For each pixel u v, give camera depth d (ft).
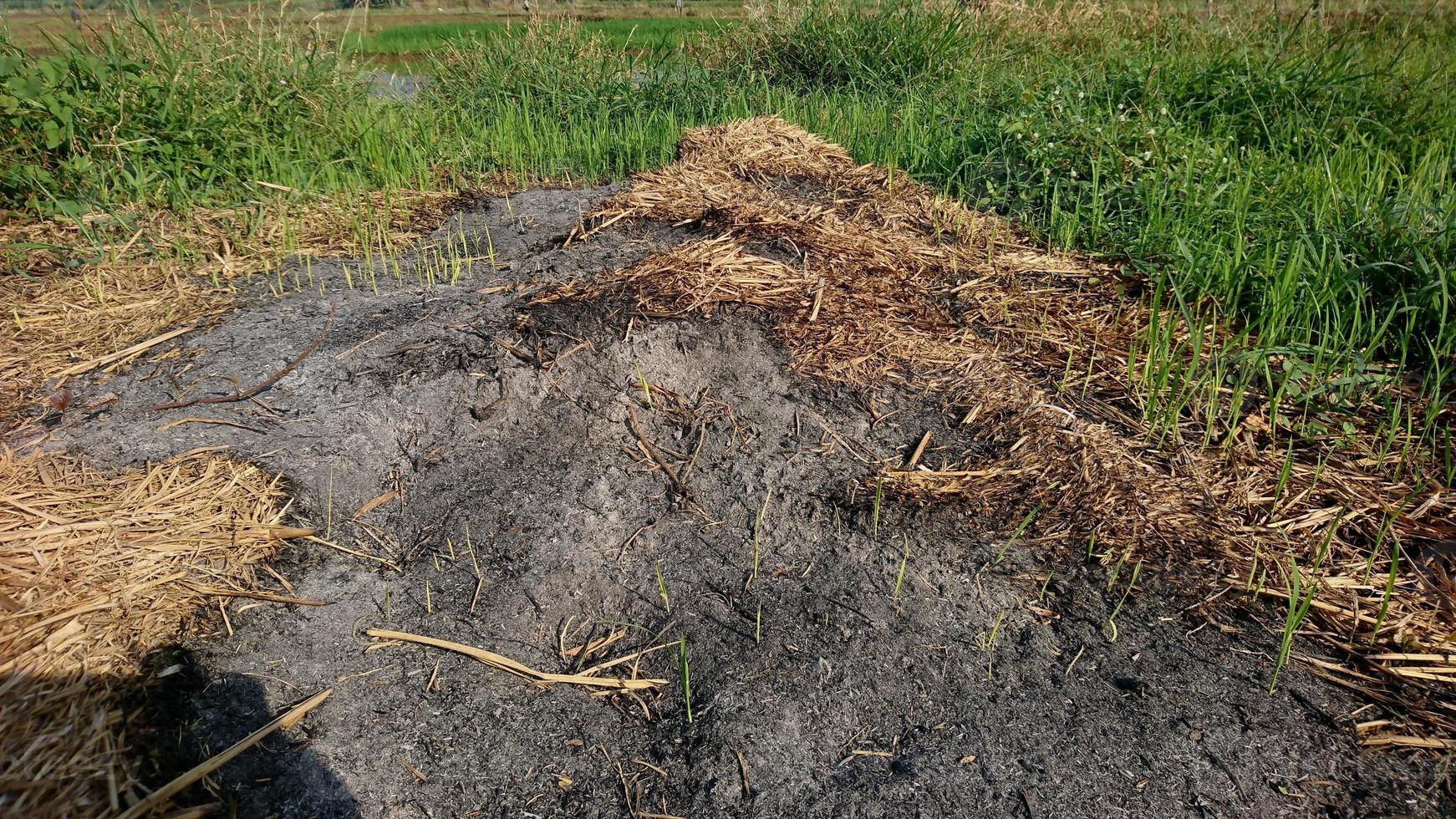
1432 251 11.93
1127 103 19.34
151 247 13.16
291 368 10.18
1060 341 11.82
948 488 9.27
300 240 13.91
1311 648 7.65
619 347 10.49
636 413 10.12
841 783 6.70
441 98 24.07
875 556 8.55
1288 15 27.07
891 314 11.87
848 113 22.30
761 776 6.77
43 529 7.68
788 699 7.32
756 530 8.89
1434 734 6.92
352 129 18.30
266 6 18.43
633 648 7.93
